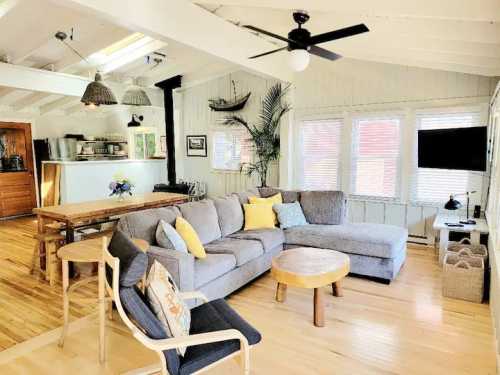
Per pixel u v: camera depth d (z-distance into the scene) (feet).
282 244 14.98
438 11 7.64
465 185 16.96
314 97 20.75
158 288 6.67
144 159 27.68
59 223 14.40
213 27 14.05
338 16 12.25
